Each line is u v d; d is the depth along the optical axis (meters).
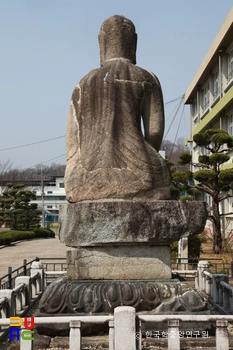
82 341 6.20
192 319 5.62
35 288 9.84
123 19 8.16
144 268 7.17
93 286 6.84
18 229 43.19
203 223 7.22
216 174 19.05
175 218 7.09
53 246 32.03
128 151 7.43
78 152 7.73
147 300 6.70
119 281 7.01
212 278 9.31
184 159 19.78
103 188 7.24
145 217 7.00
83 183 7.34
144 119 7.89
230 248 20.55
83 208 7.03
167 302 6.74
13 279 11.41
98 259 7.15
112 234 6.94
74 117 7.87
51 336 6.51
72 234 7.07
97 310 6.61
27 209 42.78
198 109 35.09
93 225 6.98
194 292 6.91
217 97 27.94
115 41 8.05
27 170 87.56
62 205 7.48
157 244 7.21
